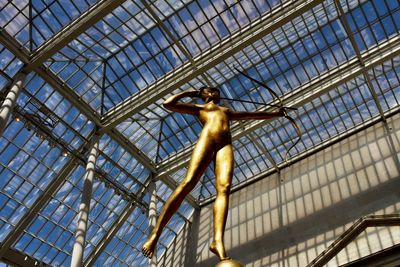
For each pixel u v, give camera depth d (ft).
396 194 78.89
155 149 97.40
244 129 87.45
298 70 84.23
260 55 83.25
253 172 105.29
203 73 77.30
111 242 98.63
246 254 91.50
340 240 57.88
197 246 102.73
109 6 64.34
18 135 77.46
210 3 72.18
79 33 66.74
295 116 95.66
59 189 86.12
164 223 13.08
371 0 75.66
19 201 81.30
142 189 98.48
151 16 73.00
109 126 81.92
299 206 91.09
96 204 92.84
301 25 78.79
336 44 80.53
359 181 85.61
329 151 95.81
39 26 69.10
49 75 74.49
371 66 78.07
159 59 78.84
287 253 85.61
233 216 100.83
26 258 85.15
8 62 70.59
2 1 65.21
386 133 88.89
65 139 82.99
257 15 71.97
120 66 80.79
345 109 93.45
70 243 91.61
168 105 15.05
